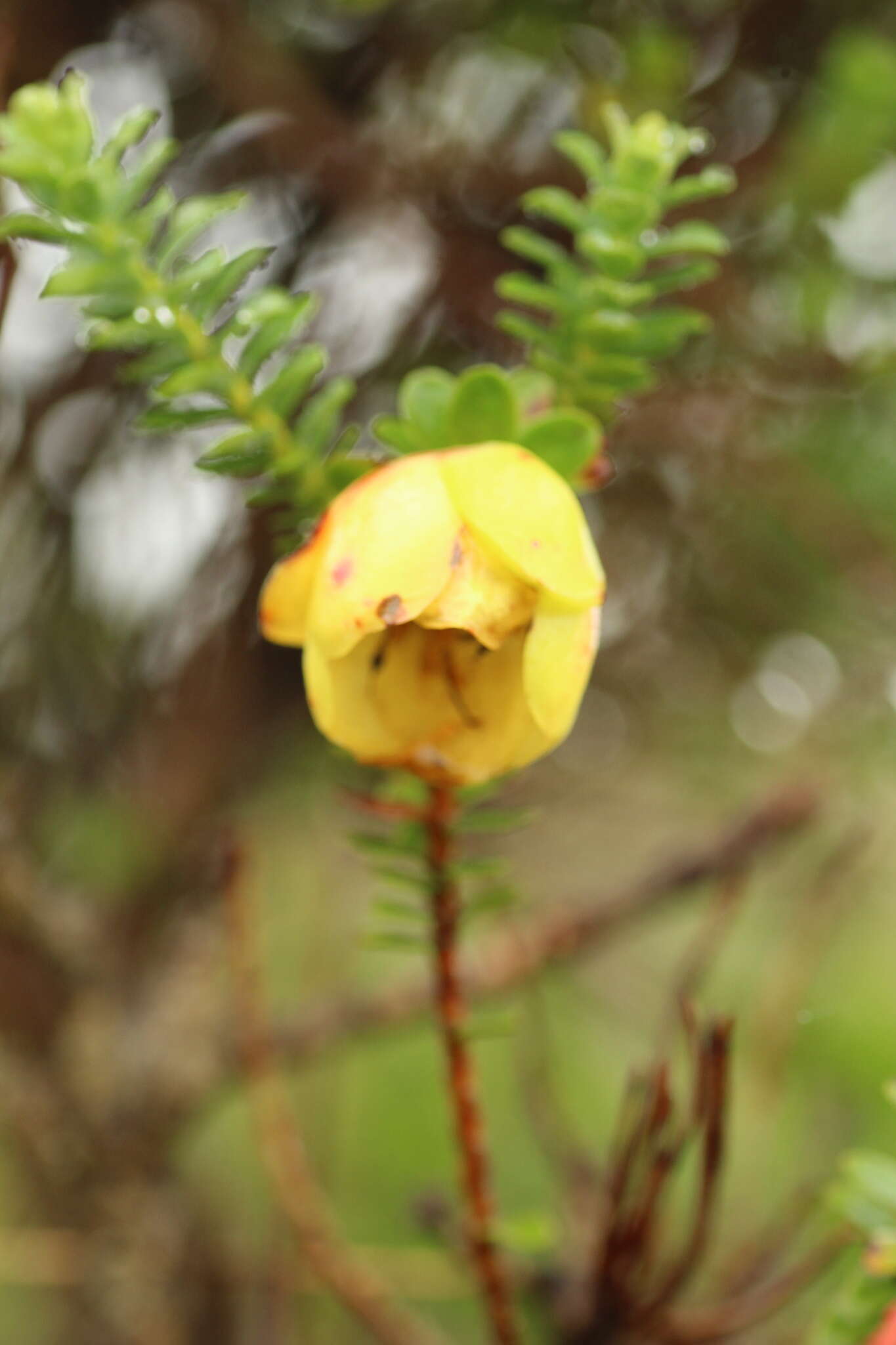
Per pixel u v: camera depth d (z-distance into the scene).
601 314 0.32
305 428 0.32
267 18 0.47
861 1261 0.33
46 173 0.32
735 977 0.67
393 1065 0.81
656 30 0.47
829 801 0.51
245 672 0.52
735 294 0.48
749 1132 0.64
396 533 0.31
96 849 0.54
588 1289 0.37
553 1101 0.43
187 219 0.32
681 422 0.49
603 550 0.54
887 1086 0.32
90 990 0.52
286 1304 0.46
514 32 0.46
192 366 0.32
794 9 0.47
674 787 0.63
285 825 0.60
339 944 0.66
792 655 0.56
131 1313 0.51
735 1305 0.36
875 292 0.46
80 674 0.53
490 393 0.31
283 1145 0.37
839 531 0.50
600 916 0.43
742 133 0.47
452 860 0.33
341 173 0.47
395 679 0.32
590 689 0.59
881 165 0.43
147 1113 0.51
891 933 0.69
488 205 0.48
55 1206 0.52
